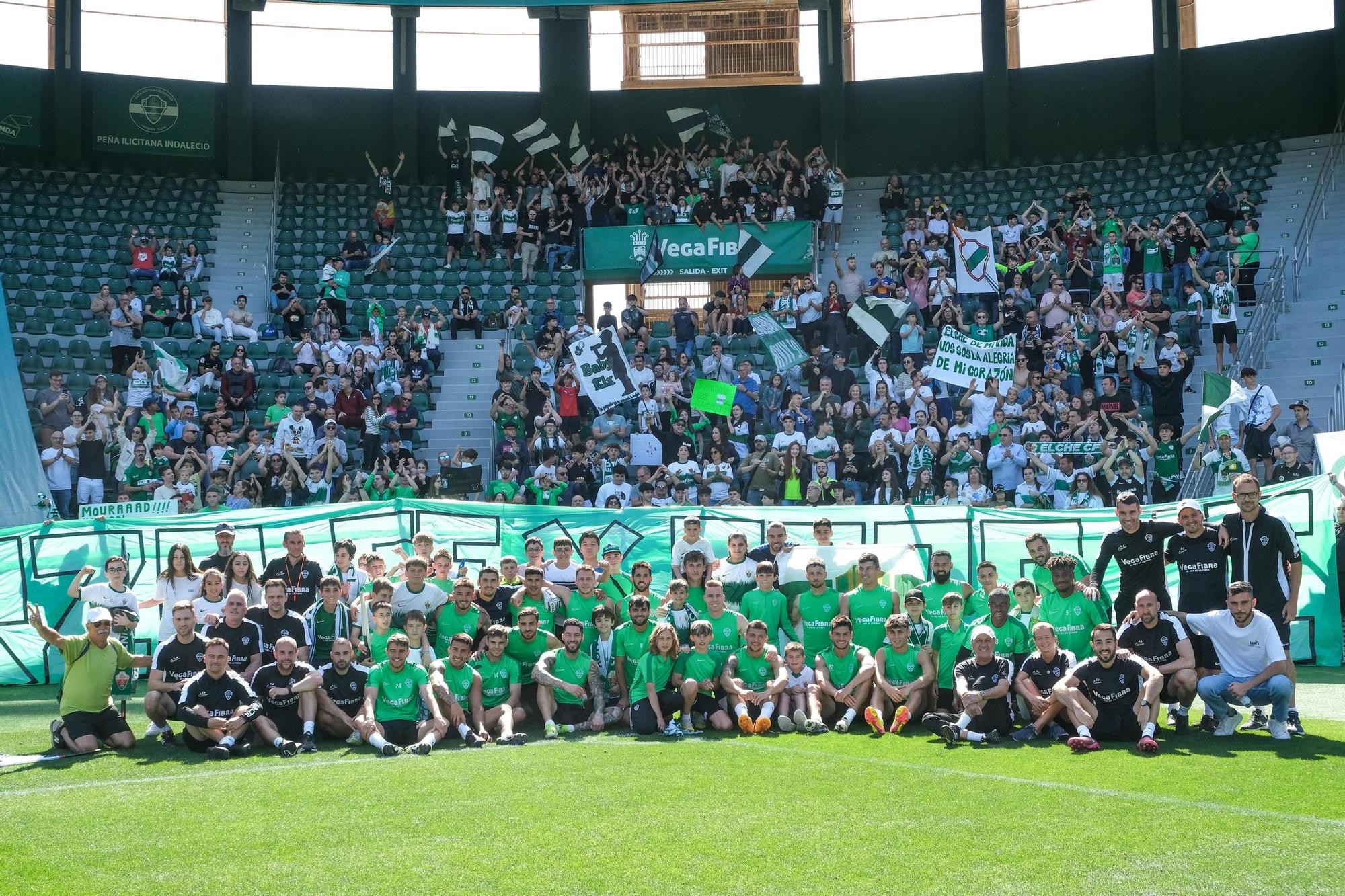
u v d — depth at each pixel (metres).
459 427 23.05
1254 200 25.33
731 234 25.64
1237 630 9.56
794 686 10.83
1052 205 26.83
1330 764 8.59
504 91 28.69
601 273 25.84
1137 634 10.01
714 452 19.77
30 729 10.89
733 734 10.48
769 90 28.59
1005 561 14.25
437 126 28.59
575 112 28.12
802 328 23.52
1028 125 28.02
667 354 22.06
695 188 26.55
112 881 6.27
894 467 19.02
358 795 8.09
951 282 23.94
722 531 14.59
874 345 22.81
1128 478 18.27
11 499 19.30
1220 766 8.62
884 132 28.45
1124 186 26.61
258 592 11.87
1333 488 13.80
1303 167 25.73
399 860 6.58
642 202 26.22
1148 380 20.20
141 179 27.42
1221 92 26.92
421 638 10.52
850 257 24.42
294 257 26.62
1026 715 10.45
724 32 29.22
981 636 9.98
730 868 6.39
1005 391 20.66
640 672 10.67
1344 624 13.69
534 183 26.81
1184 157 26.75
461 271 26.17
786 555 12.38
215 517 14.48
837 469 19.52
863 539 14.47
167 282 24.70
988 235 23.72
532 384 21.73
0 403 20.83
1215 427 18.42
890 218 26.81
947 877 6.21
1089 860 6.44
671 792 8.12
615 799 7.93
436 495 19.28
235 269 26.44
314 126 28.41
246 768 9.10
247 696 9.86
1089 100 27.69
